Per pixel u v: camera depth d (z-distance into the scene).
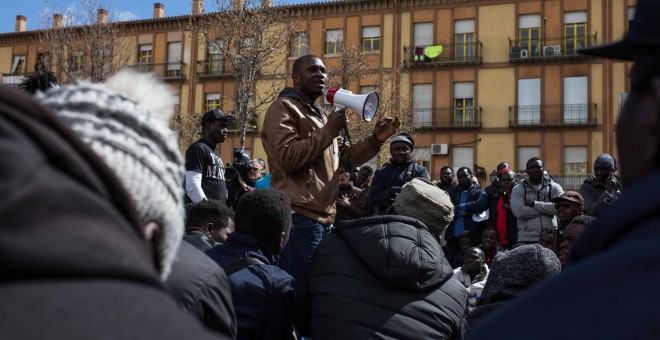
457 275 6.71
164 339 0.59
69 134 0.68
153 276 0.66
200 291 2.02
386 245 2.87
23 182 0.59
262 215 3.22
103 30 27.81
